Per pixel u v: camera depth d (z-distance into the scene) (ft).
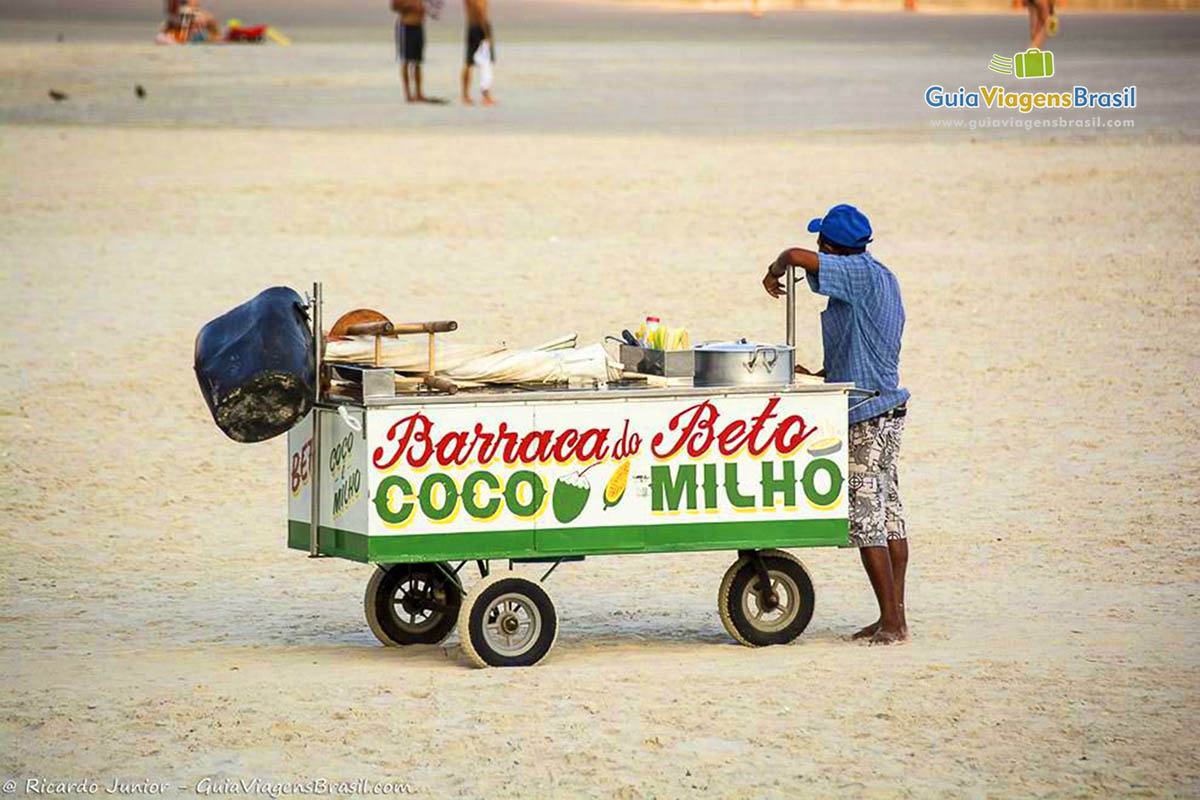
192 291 114.42
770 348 51.67
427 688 47.78
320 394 51.21
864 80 254.68
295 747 42.75
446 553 49.55
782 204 142.20
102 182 153.89
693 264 121.80
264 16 488.85
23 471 80.64
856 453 53.21
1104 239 129.29
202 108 213.87
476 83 253.85
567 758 41.78
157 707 45.93
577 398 49.96
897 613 54.03
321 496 51.67
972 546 68.54
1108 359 99.91
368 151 171.42
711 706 45.68
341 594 63.72
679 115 205.46
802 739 43.01
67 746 42.93
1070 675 48.75
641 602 61.62
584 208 141.90
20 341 102.63
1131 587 61.98
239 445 86.28
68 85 244.83
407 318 106.93
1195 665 50.01
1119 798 39.32
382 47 338.75
